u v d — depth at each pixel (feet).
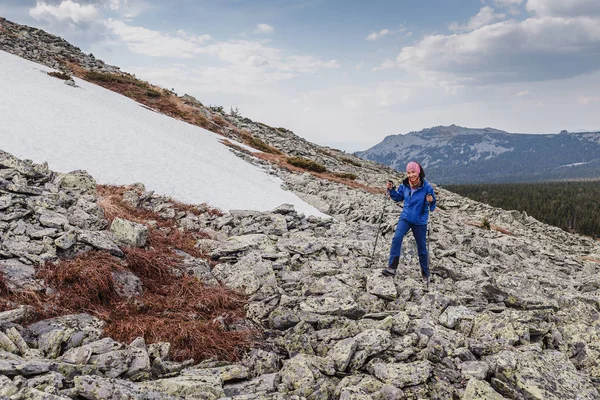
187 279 32.53
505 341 24.34
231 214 61.62
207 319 27.91
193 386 17.84
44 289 24.86
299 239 52.26
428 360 23.11
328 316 28.30
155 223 45.83
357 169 246.06
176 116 199.31
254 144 210.38
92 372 17.60
